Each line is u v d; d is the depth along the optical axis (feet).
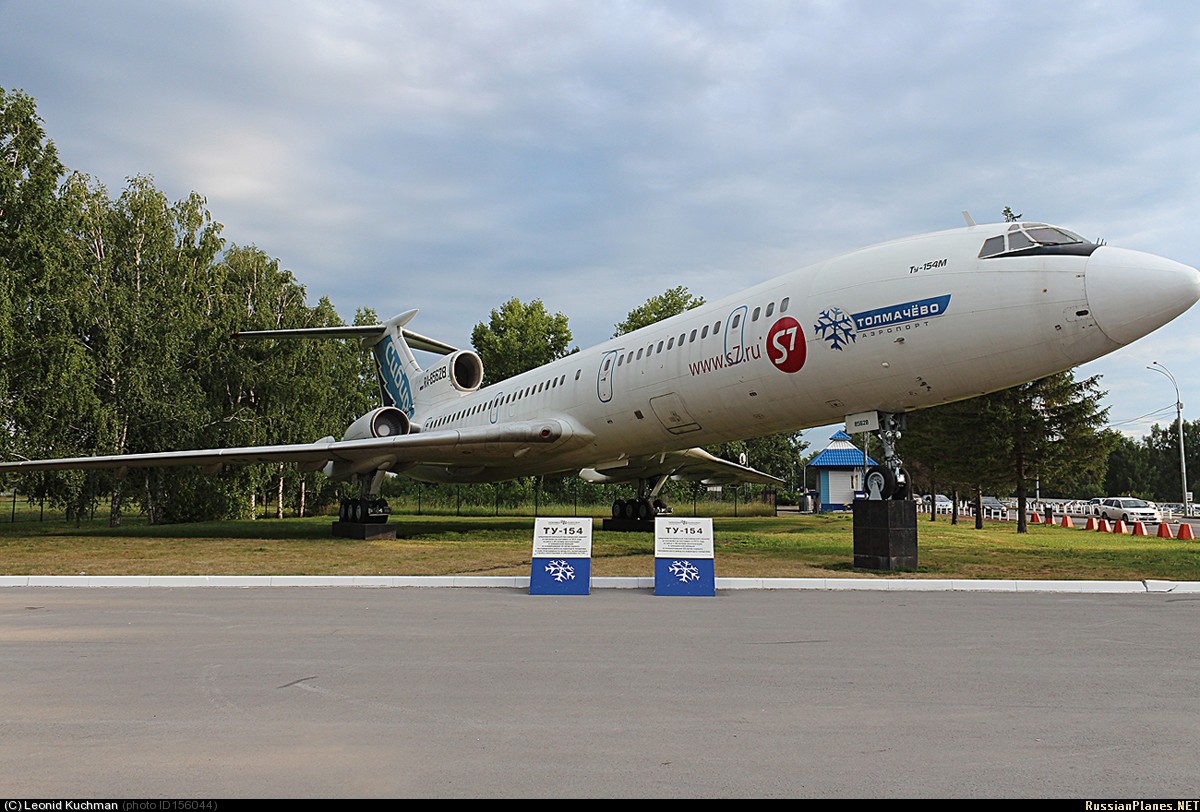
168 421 102.68
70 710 15.26
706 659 19.67
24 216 80.48
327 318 144.05
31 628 23.99
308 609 27.89
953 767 12.23
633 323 167.84
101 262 102.99
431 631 23.50
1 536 65.82
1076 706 15.49
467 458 63.77
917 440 101.91
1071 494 302.45
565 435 58.59
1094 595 32.19
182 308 108.27
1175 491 285.84
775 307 44.21
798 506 179.73
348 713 15.10
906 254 39.45
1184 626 24.40
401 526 84.28
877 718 14.74
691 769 12.17
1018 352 35.78
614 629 23.88
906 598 31.09
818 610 27.78
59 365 83.30
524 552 48.88
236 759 12.61
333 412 137.69
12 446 83.71
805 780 11.71
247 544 56.18
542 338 191.21
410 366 87.04
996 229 37.60
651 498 74.02
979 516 101.50
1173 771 12.06
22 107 81.56
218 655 20.11
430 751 13.00
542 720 14.66
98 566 41.47
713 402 48.32
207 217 118.93
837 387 41.81
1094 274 33.76
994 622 25.14
